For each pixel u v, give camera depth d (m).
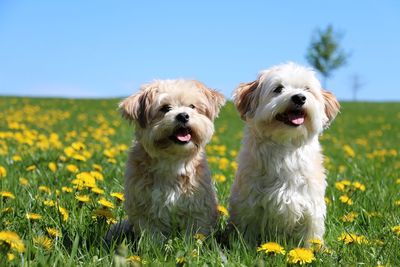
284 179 1.29
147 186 1.30
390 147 3.94
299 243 1.25
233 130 4.77
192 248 1.13
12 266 0.99
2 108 6.04
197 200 1.30
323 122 1.40
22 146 2.24
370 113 8.28
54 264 0.99
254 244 1.30
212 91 1.46
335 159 2.81
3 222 1.21
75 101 8.01
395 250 1.15
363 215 1.43
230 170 2.08
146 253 1.08
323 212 1.31
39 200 1.38
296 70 1.39
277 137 1.29
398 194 1.66
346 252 1.15
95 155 2.17
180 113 1.32
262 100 1.36
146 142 1.32
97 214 1.23
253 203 1.30
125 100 1.41
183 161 1.31
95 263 1.04
